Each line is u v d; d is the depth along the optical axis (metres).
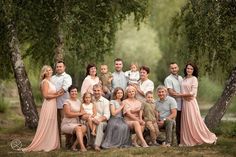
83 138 13.30
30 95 18.58
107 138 13.16
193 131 13.59
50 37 18.86
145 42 41.88
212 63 18.34
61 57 18.84
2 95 29.81
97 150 12.80
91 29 19.64
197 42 17.95
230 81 17.55
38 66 22.38
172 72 13.98
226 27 17.23
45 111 13.25
